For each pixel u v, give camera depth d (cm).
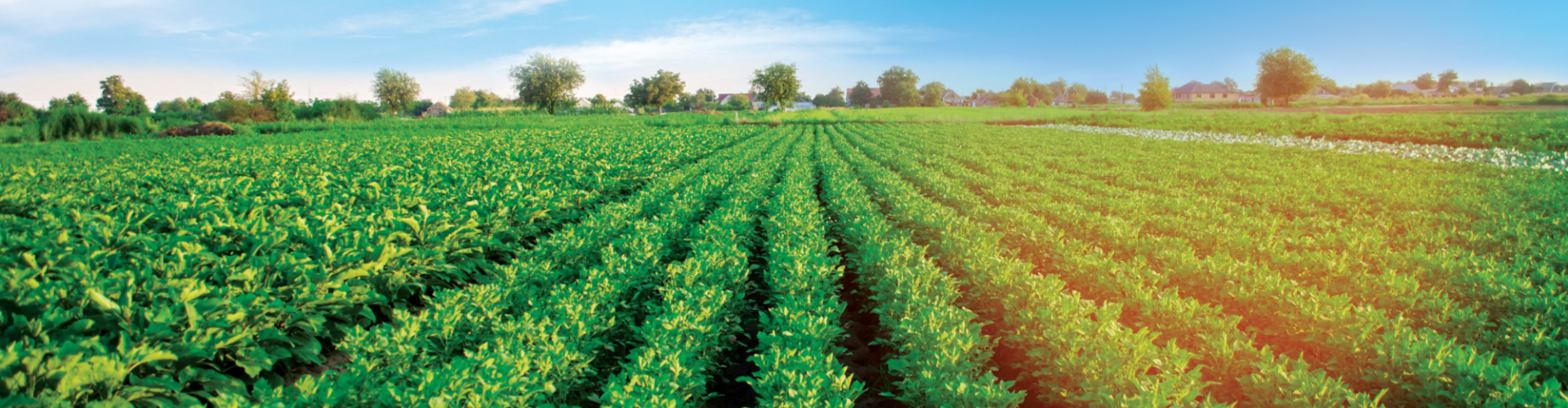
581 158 2003
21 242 657
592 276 631
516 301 611
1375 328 509
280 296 567
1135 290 602
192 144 3241
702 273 683
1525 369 477
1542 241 823
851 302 793
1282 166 1816
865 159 2102
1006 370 586
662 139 3231
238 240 740
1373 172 1609
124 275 521
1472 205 1073
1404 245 870
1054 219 1052
